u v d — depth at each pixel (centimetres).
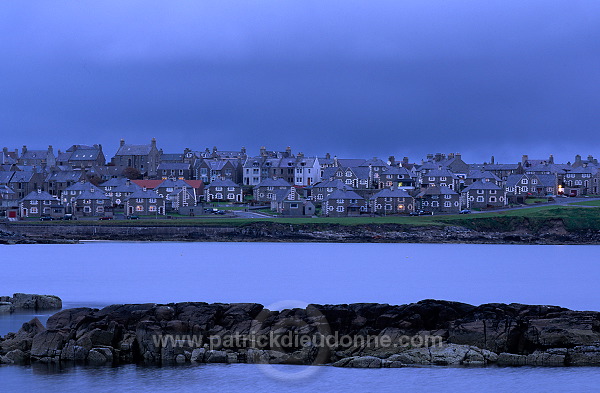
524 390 5806
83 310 7162
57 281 13575
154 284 13088
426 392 5759
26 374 6216
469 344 6569
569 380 6016
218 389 5869
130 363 6494
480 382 6009
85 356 6512
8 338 7025
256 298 10956
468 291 12125
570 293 11881
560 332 6488
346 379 6119
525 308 7100
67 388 5891
